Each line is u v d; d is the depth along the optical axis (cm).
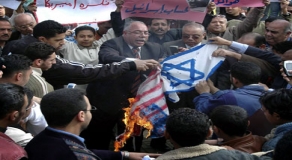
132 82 387
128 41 397
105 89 386
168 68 362
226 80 405
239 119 253
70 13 473
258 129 299
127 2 405
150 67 354
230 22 508
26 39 365
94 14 475
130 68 345
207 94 333
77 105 216
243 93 306
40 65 314
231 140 257
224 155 207
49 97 216
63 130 214
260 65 366
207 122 214
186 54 364
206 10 401
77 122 218
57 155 202
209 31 469
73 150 205
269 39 420
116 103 388
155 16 407
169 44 421
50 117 213
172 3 402
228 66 405
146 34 394
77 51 442
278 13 582
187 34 404
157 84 359
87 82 339
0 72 263
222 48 400
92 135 407
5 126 222
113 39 402
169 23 489
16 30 479
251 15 441
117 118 399
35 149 207
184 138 210
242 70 315
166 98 390
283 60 344
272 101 255
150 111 357
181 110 221
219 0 427
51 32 348
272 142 243
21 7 508
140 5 404
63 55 442
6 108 216
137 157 261
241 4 424
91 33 445
